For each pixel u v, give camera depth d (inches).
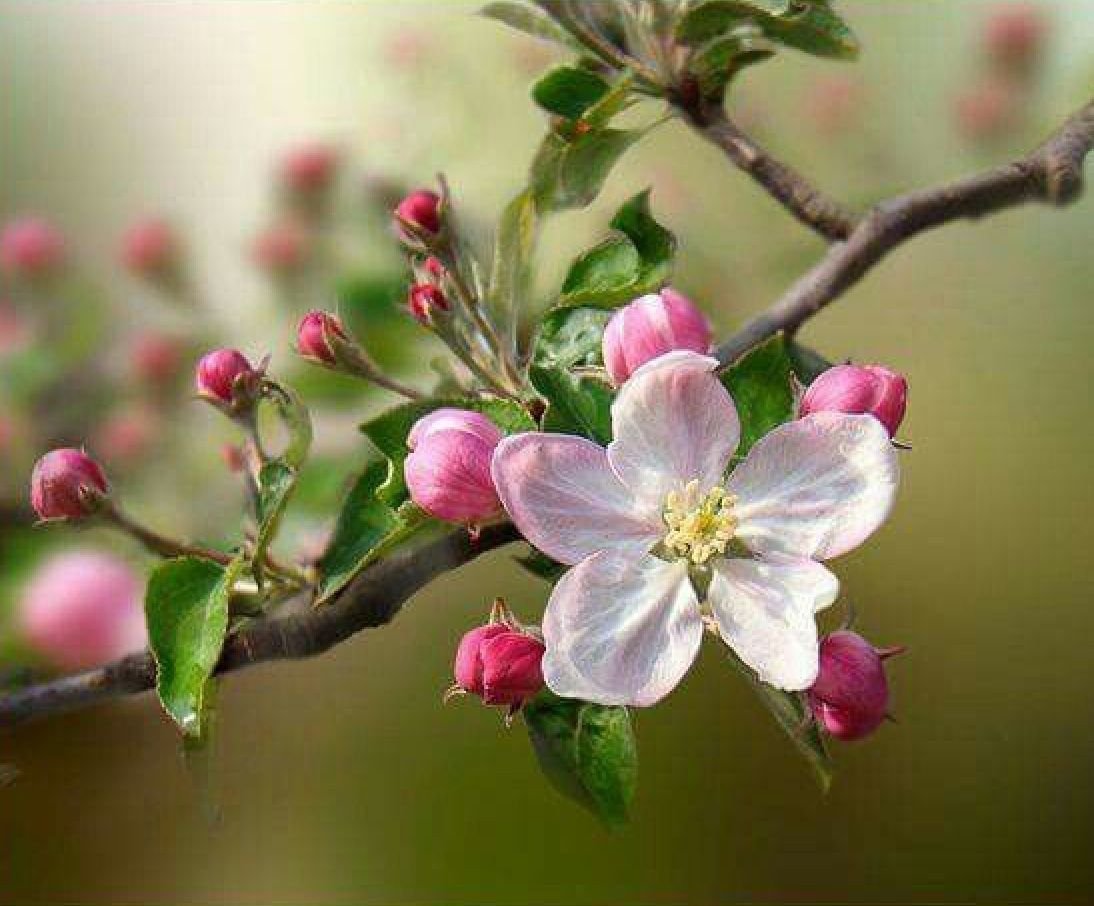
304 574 19.6
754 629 18.6
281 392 19.9
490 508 18.7
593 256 20.3
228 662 19.3
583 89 21.0
